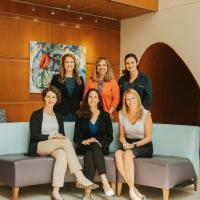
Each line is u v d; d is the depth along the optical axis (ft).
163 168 13.20
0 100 22.31
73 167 13.42
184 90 32.27
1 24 22.13
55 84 16.57
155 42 25.27
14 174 12.94
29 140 15.19
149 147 14.56
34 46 23.44
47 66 24.06
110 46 27.48
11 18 22.50
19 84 23.07
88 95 14.92
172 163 13.39
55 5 23.90
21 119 23.21
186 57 23.25
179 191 15.02
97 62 16.53
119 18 27.50
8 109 22.66
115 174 14.07
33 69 23.48
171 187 13.29
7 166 13.25
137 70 16.65
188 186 15.83
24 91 23.29
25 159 13.28
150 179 13.50
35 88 23.63
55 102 14.75
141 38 26.35
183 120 32.53
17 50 22.85
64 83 16.40
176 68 30.27
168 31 24.34
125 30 27.61
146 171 13.58
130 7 24.17
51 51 24.21
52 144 13.76
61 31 24.81
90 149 14.01
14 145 14.85
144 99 16.38
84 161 13.87
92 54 26.45
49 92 14.60
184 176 13.94
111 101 16.62
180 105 32.35
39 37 23.76
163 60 28.45
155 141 15.46
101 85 16.51
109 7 24.30
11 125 14.88
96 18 26.58
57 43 24.58
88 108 14.94
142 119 14.62
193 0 22.70
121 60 27.99
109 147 15.74
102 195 14.19
